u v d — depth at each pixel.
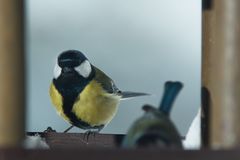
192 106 4.53
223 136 4.04
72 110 4.55
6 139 3.80
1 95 3.82
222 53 4.05
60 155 3.66
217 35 4.06
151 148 3.71
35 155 3.67
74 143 4.51
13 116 3.81
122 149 3.69
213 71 4.07
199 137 4.17
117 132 4.54
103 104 4.55
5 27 3.82
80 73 4.55
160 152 3.72
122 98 4.57
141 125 4.06
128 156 3.69
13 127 3.81
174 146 3.94
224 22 4.04
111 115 4.55
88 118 4.55
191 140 4.20
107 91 4.55
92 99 4.55
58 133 4.51
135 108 4.56
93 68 4.56
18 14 3.85
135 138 4.05
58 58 4.55
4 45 3.82
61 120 4.56
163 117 4.07
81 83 4.55
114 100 4.56
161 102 4.09
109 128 4.55
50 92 4.56
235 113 4.04
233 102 4.04
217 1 4.06
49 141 4.50
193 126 4.21
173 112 4.53
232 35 4.04
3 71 3.82
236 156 3.85
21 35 3.86
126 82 4.61
